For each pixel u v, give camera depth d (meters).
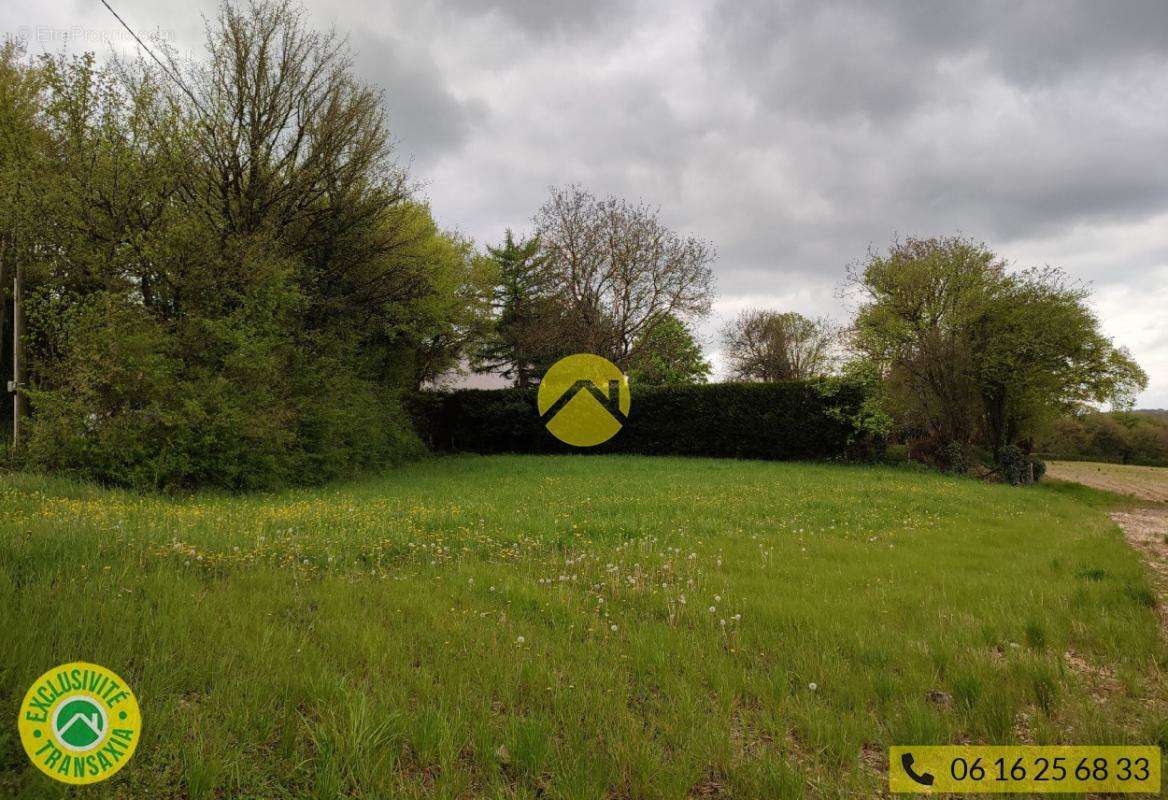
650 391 27.86
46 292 12.01
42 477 9.68
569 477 16.94
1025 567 6.66
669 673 3.51
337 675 3.17
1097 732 2.98
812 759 2.75
